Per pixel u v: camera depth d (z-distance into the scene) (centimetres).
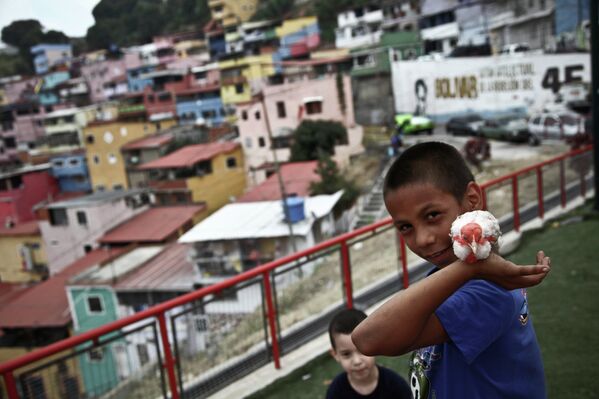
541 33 2855
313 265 559
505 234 809
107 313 2012
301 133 2961
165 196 3077
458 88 2797
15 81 6569
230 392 444
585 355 393
